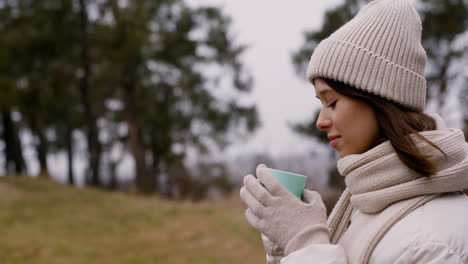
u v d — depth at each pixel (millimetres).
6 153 19047
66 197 11422
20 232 7738
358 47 971
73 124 23094
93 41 17125
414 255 830
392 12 1002
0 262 5996
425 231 844
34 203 10344
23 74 16672
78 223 8945
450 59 10547
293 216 963
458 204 896
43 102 17641
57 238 7664
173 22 18672
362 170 945
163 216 9969
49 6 16719
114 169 23438
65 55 17562
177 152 20828
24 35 15875
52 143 25031
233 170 19547
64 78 18625
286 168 10039
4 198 10375
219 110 20375
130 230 8812
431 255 816
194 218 9711
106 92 20547
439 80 10531
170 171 20766
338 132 1001
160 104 20828
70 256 6656
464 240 830
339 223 1145
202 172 19938
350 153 1010
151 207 10969
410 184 896
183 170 19953
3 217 8734
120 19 15750
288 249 941
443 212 871
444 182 880
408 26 1006
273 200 978
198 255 7105
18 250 6625
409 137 900
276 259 1075
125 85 18641
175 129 20938
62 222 8922
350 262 934
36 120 19625
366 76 958
